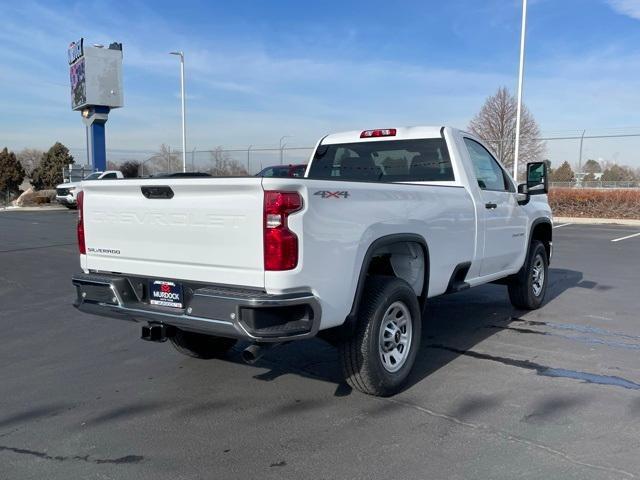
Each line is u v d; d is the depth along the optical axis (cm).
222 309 351
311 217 354
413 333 456
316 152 658
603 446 350
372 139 613
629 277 983
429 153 575
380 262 491
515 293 699
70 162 5397
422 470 325
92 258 444
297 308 357
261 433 376
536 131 3619
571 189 2683
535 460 334
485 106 3862
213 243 366
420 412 407
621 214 2464
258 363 521
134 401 434
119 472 327
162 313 388
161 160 3919
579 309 730
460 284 548
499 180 643
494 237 596
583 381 464
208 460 340
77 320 691
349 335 400
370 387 422
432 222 478
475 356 534
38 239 1631
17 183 5462
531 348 558
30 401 436
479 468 326
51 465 336
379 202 414
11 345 586
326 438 368
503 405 416
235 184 347
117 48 3191
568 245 1499
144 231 403
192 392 452
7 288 900
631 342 578
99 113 3189
